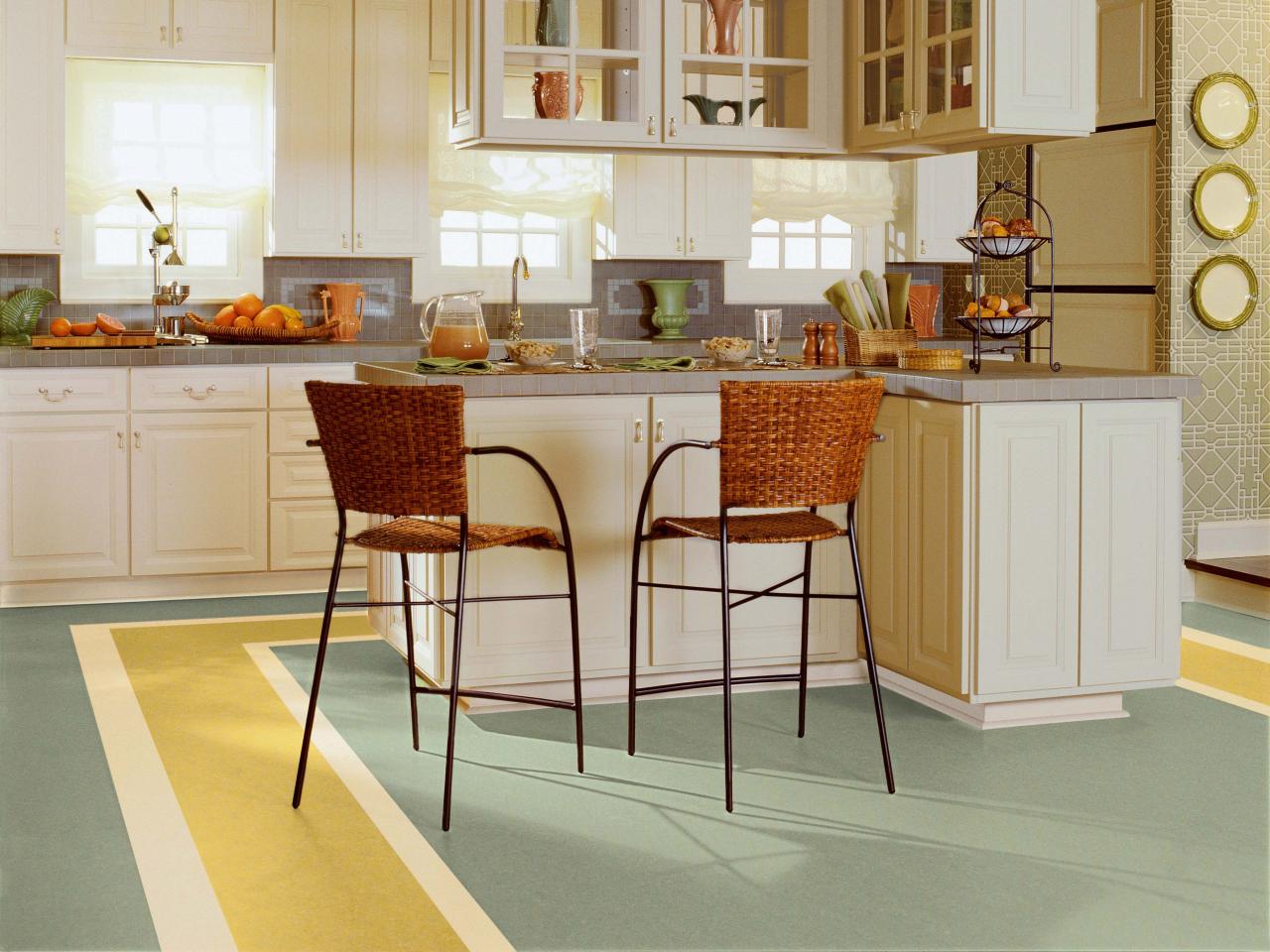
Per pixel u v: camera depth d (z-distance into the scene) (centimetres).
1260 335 641
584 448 441
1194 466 633
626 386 443
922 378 435
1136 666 443
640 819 359
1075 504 431
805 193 761
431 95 710
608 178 718
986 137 471
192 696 470
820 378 469
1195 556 635
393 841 344
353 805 368
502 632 440
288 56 665
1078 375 442
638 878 323
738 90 500
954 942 292
